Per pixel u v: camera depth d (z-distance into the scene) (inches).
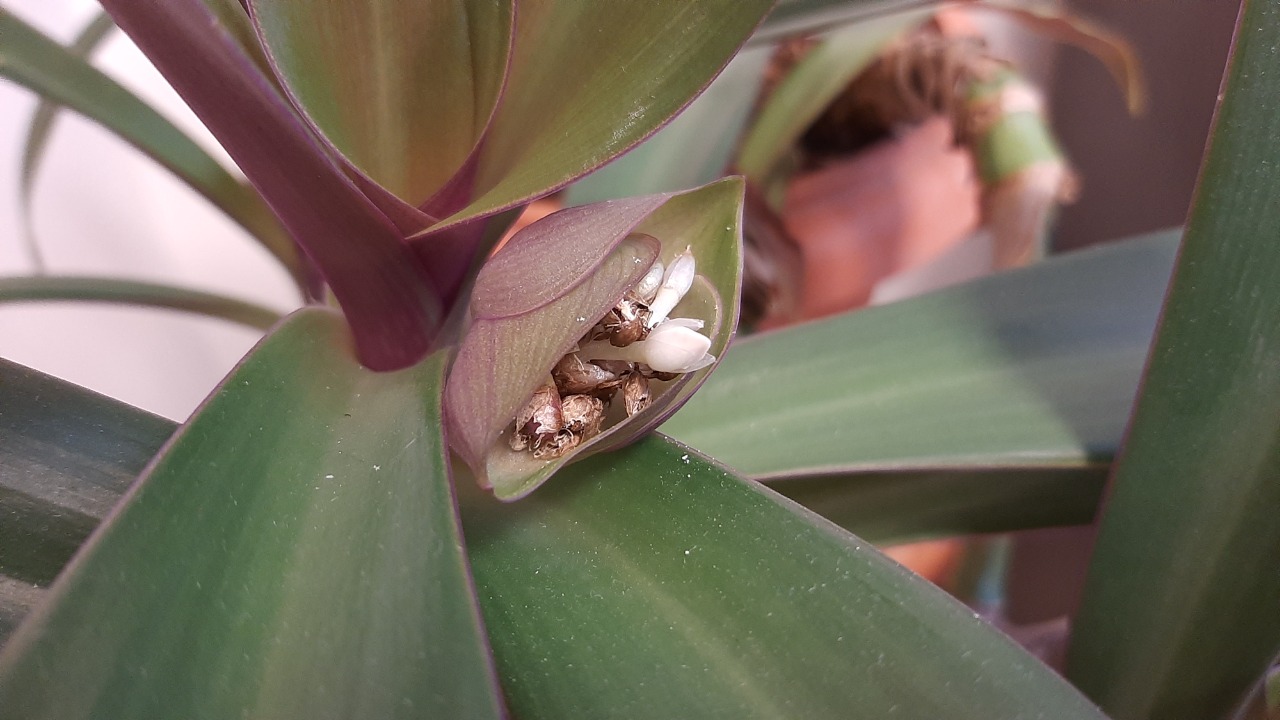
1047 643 7.3
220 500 3.7
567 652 3.9
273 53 4.0
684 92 4.2
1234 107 4.2
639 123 4.2
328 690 3.3
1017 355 6.1
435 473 3.7
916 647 3.7
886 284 13.3
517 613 4.0
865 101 12.0
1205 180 4.2
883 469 5.4
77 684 3.2
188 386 10.8
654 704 3.7
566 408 4.1
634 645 3.8
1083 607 4.9
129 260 10.0
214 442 3.8
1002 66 11.9
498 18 4.4
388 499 3.7
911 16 9.6
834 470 5.4
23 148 7.8
